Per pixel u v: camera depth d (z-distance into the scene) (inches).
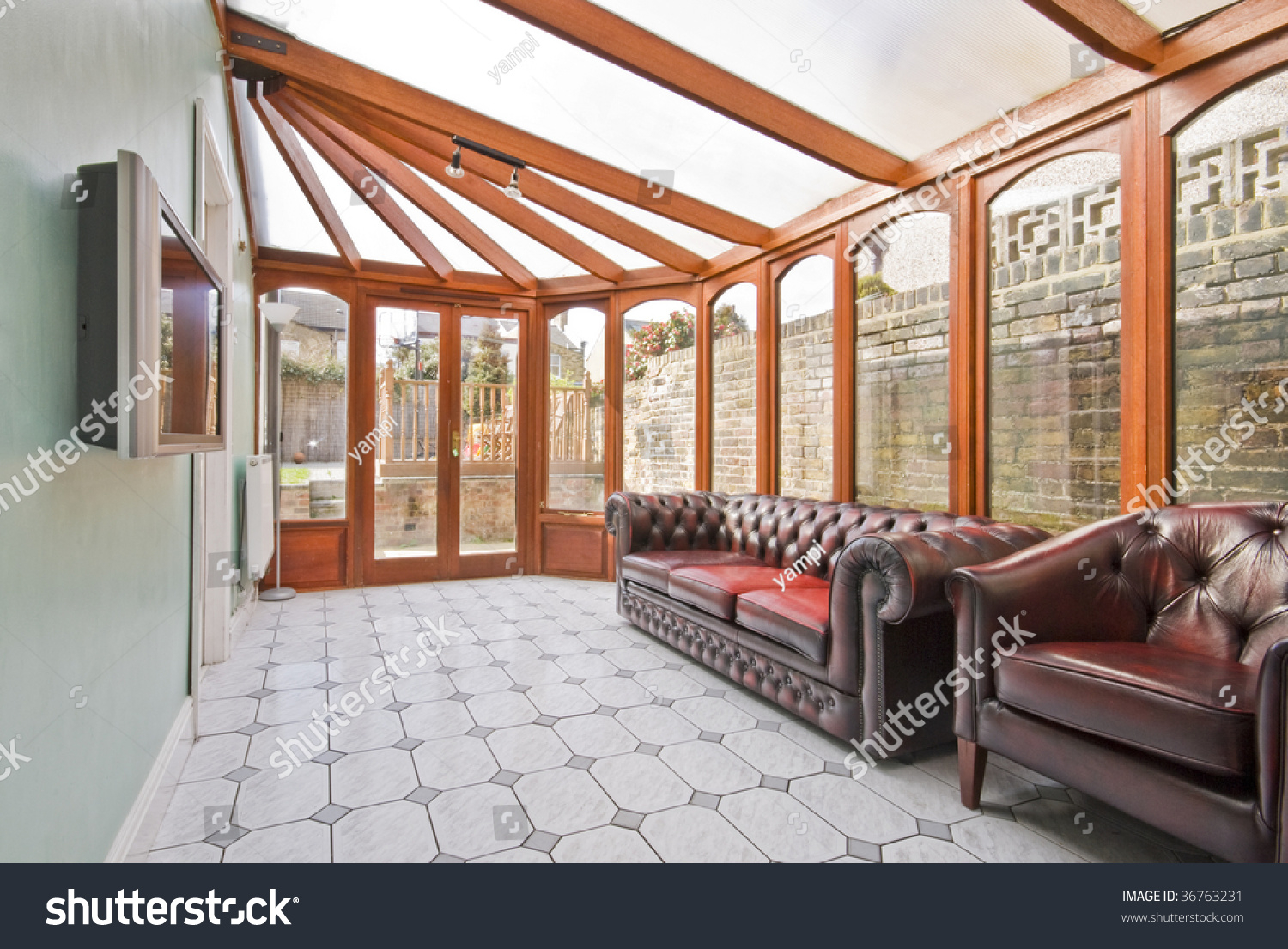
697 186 148.4
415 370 208.2
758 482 171.2
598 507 217.6
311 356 198.1
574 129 132.2
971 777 78.2
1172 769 60.4
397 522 207.2
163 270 61.3
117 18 61.6
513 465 220.1
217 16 109.0
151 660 75.6
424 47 115.5
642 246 179.2
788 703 102.5
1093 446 98.0
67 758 49.7
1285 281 77.6
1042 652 72.7
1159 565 82.6
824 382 152.4
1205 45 83.0
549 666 130.0
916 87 105.0
